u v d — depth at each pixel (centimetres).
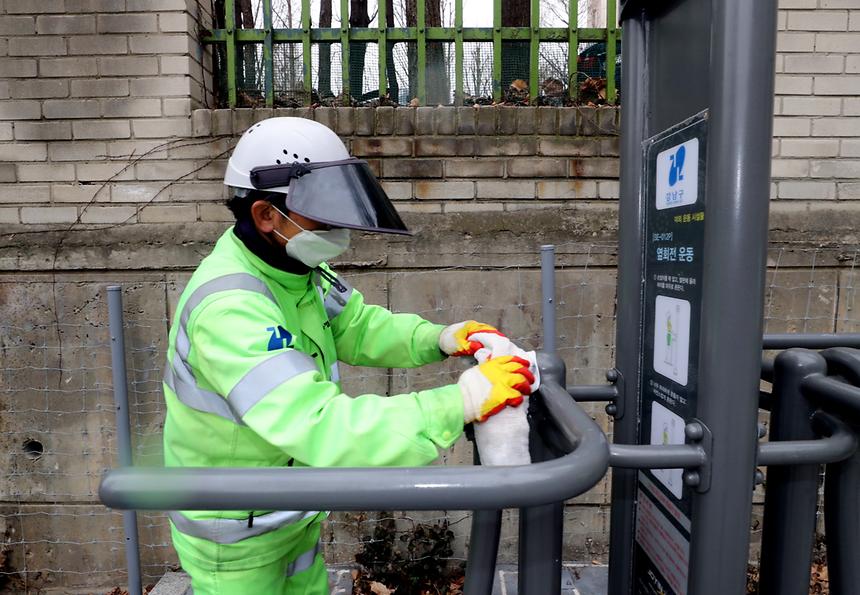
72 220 285
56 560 300
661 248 124
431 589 292
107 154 284
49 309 287
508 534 301
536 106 300
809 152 287
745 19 88
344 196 119
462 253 287
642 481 139
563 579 277
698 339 106
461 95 308
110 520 298
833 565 123
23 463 294
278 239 125
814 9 280
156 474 77
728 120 91
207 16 307
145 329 288
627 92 135
